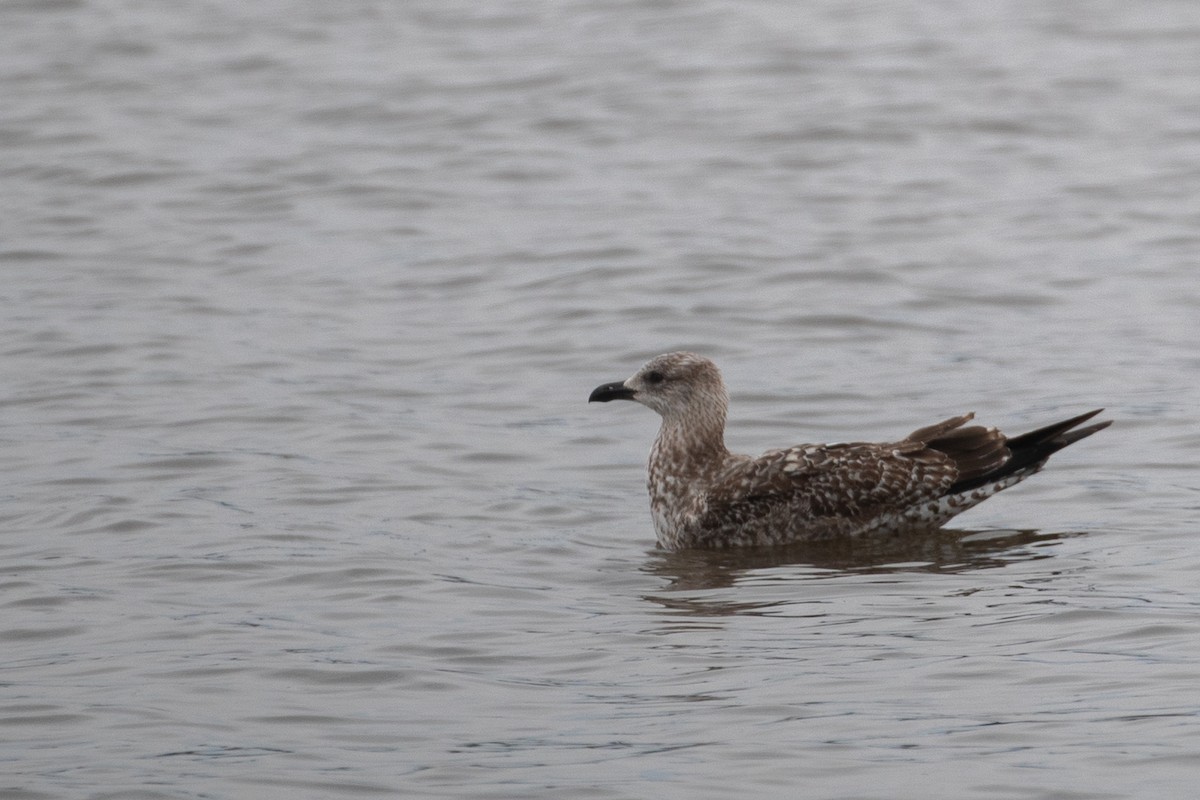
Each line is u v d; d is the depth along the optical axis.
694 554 13.70
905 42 33.31
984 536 13.82
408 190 25.84
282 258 23.00
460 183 26.22
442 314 20.73
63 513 14.32
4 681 10.76
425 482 15.30
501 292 21.45
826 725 9.88
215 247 23.50
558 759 9.52
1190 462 15.36
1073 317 20.16
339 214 24.94
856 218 24.08
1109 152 26.89
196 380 18.30
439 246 23.36
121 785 9.23
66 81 31.88
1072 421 14.16
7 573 12.84
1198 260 22.11
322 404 17.50
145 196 25.83
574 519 14.50
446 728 9.98
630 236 23.39
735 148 27.50
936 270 21.91
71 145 28.22
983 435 14.09
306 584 12.64
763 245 22.91
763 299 20.92
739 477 13.95
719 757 9.49
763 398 17.56
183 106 30.41
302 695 10.51
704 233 23.47
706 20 35.19
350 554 13.29
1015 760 9.38
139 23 35.62
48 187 26.28
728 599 12.30
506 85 31.12
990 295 20.95
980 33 33.88
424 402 17.67
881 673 10.66
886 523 14.00
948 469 13.95
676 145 27.75
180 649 11.30
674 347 19.36
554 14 36.00
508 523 14.30
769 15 35.50
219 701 10.41
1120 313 20.20
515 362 19.03
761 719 10.00
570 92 30.62
